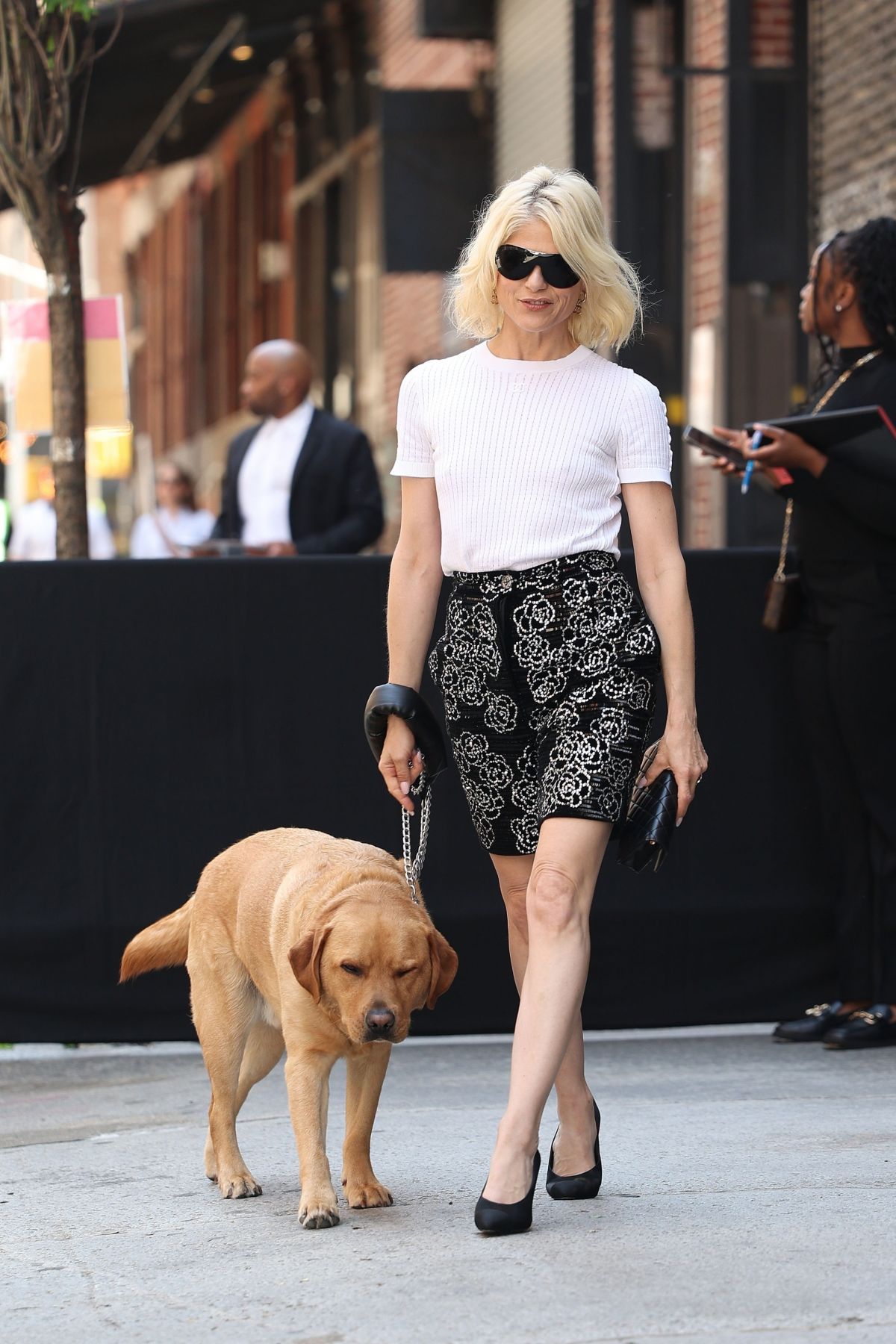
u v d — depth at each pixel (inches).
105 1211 267.4
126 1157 302.0
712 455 369.4
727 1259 227.6
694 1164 279.6
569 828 240.4
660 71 691.4
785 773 386.6
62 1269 239.5
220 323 1631.4
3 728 374.6
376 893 249.3
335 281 1246.3
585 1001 382.9
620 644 245.6
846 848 380.2
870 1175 268.2
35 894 375.9
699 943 384.8
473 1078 357.7
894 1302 210.1
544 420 248.7
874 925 379.9
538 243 245.8
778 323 689.0
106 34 731.4
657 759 248.8
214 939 277.6
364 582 378.0
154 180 1979.6
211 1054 277.6
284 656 378.0
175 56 893.8
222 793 377.1
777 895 385.7
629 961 383.2
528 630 246.4
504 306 248.8
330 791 378.0
